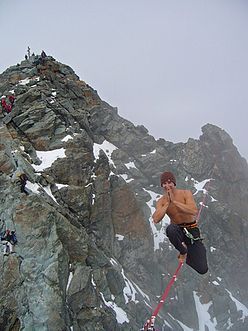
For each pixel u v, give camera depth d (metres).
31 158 38.00
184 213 4.77
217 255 52.44
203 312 46.12
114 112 61.09
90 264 34.91
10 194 32.78
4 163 35.28
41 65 51.00
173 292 45.00
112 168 50.03
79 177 39.50
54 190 36.72
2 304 27.88
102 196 41.12
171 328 39.03
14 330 27.45
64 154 39.56
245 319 46.72
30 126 40.56
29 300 28.53
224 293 48.06
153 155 56.31
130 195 46.12
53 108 43.41
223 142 64.12
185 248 4.74
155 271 45.09
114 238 43.41
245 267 54.34
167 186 4.85
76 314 30.95
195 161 60.31
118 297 35.66
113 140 54.78
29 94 42.88
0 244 30.55
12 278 29.02
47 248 30.59
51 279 29.34
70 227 33.38
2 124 39.47
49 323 27.83
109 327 31.89
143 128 61.12
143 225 45.91
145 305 38.12
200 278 48.09
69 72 54.00
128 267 42.88
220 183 59.81
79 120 46.19
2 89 47.03
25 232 30.66
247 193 62.53
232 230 55.69
